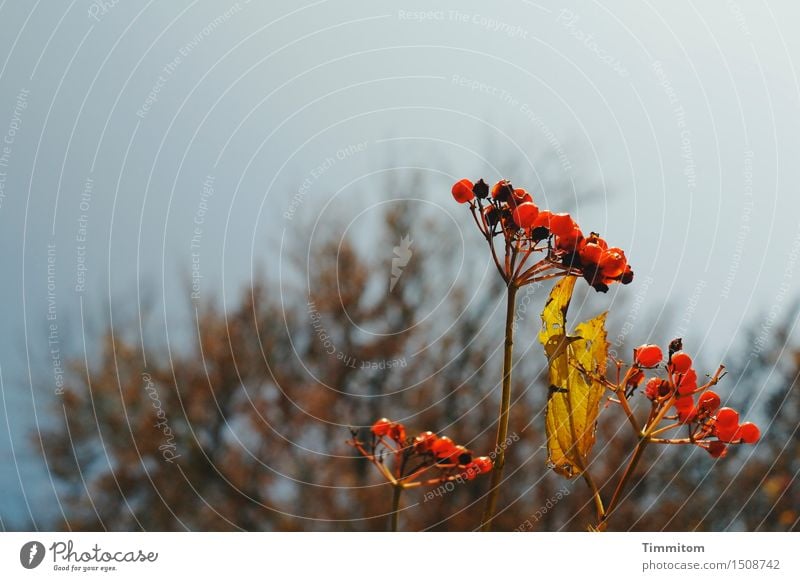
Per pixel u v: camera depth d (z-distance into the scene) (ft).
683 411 2.68
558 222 2.65
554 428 2.65
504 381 2.63
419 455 2.65
